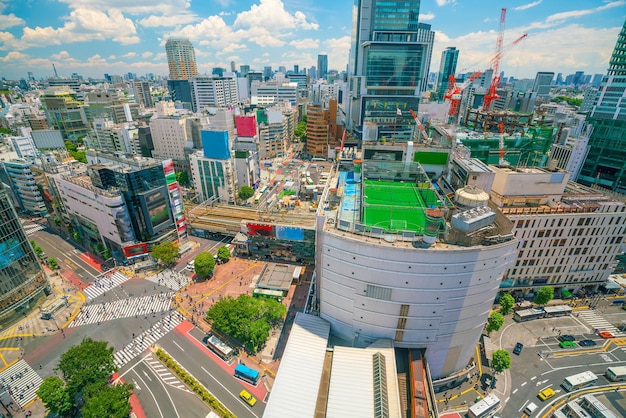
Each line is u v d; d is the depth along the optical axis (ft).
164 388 242.37
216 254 416.87
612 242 315.99
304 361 205.57
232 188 521.24
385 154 298.76
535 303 321.93
